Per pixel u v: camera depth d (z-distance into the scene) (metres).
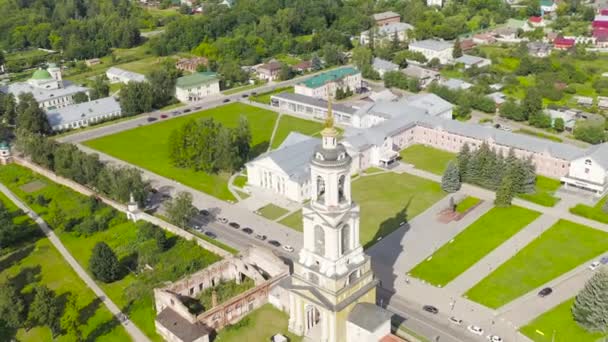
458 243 185.88
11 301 150.75
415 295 160.38
